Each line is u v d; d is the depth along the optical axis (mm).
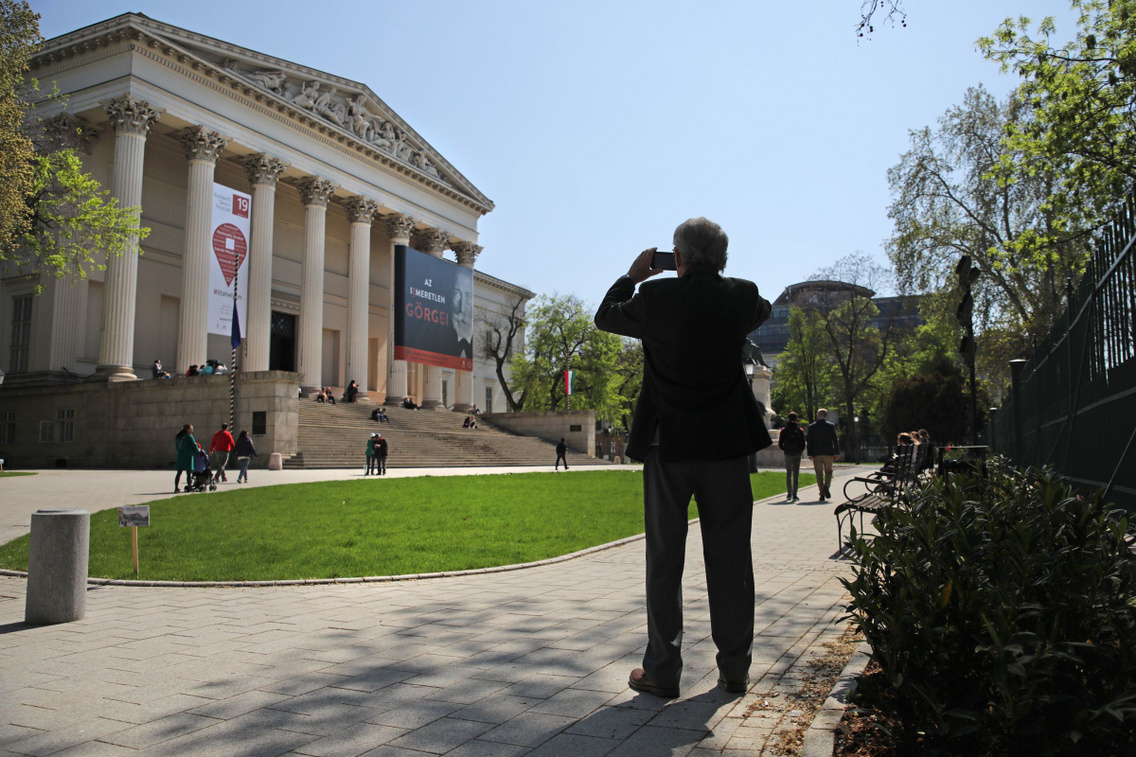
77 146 36875
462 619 6277
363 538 11328
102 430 34219
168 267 43688
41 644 5480
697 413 3906
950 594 3189
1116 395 7484
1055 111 20672
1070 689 2963
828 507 17109
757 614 6402
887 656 3141
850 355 65375
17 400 36812
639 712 3906
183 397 32594
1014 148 23109
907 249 36094
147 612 6613
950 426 52656
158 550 10164
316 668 4824
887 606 3402
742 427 3977
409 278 48312
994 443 27797
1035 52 21172
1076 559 3379
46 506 15984
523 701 4125
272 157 42844
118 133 35375
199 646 5406
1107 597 3211
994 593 3072
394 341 47969
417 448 39000
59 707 4090
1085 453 8992
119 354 34688
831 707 3668
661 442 3918
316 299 45312
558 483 24656
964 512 3914
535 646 5359
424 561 9391
